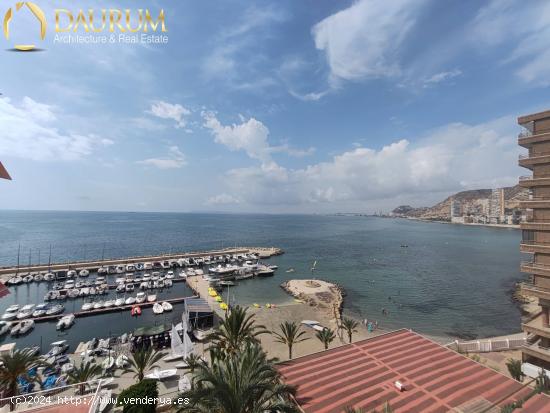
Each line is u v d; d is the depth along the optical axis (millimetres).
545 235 32688
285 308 66312
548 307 32594
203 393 15797
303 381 27000
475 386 26078
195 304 56031
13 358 25562
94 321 59844
